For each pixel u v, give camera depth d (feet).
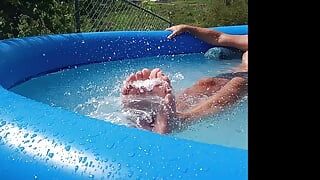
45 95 8.75
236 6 35.78
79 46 11.47
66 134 4.36
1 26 16.08
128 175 3.68
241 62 11.73
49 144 4.31
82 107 7.76
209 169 3.55
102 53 12.00
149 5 31.58
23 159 4.30
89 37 11.82
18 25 16.65
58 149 4.20
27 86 9.42
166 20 25.14
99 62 11.94
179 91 8.72
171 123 6.28
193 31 13.17
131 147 3.95
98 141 4.13
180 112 6.66
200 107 6.93
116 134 4.20
